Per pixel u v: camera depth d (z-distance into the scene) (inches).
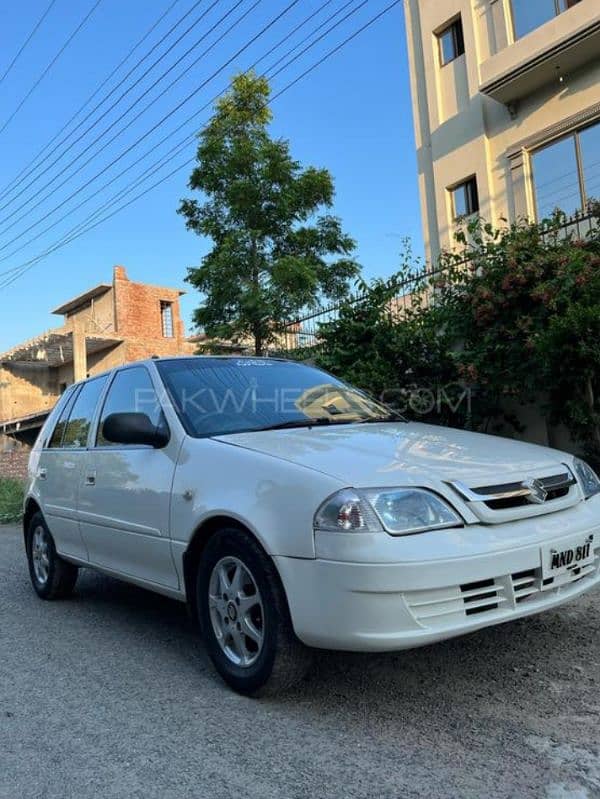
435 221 631.2
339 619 113.7
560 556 125.1
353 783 103.0
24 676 157.2
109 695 142.5
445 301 349.7
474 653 151.3
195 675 150.5
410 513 115.6
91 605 219.6
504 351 312.0
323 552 115.9
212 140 462.6
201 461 145.7
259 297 429.7
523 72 518.3
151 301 1145.4
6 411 1120.8
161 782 106.6
